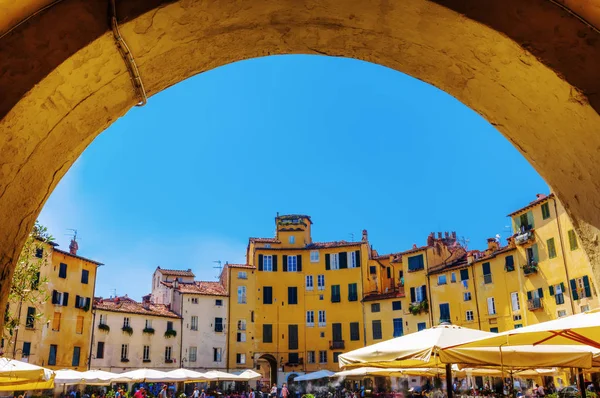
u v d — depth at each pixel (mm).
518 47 3549
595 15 3361
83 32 3420
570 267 36031
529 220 40781
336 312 54719
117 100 4094
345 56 4586
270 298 55406
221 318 53562
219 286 56938
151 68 4047
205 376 34094
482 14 3553
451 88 4457
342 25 4129
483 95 4250
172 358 50438
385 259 58156
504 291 42938
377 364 12609
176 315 51844
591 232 3902
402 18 3861
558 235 37469
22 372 10094
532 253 40250
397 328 51406
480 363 8930
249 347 53656
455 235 56594
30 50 3316
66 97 3645
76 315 44125
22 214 3838
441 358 8688
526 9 3531
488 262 44781
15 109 3273
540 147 4133
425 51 4164
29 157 3672
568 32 3471
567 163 3949
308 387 53031
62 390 39969
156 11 3553
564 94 3545
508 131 4348
